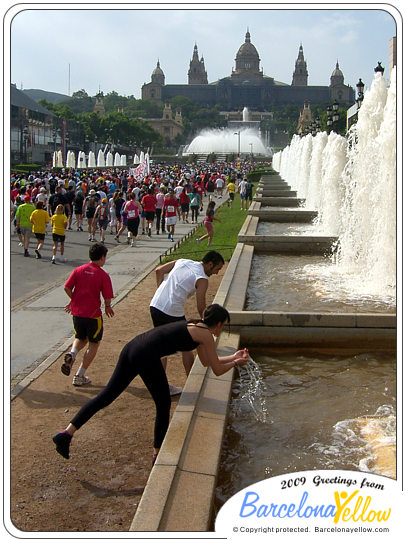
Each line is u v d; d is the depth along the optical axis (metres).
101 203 24.39
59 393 8.43
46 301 13.99
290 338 9.38
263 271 15.22
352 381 8.05
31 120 108.94
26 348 10.43
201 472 5.30
